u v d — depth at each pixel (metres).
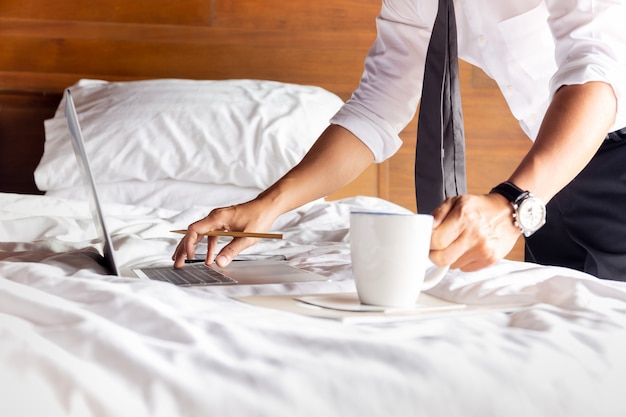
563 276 0.71
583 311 0.59
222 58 2.88
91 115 2.36
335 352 0.45
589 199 1.31
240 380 0.41
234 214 1.06
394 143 1.32
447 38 1.15
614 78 0.86
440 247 0.69
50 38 2.81
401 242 0.60
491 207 0.73
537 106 1.33
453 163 1.20
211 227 1.04
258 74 2.89
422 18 1.33
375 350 0.45
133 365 0.40
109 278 0.64
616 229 1.28
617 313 0.60
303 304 0.63
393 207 2.19
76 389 0.37
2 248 1.09
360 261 0.62
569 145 0.82
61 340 0.43
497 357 0.46
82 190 2.26
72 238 1.34
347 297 0.67
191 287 0.76
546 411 0.42
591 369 0.46
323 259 1.07
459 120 1.19
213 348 0.45
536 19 1.21
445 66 1.15
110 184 2.27
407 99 1.37
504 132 2.88
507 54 1.28
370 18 2.91
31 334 0.42
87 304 0.53
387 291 0.61
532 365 0.45
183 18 2.85
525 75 1.29
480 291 0.70
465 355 0.45
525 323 0.56
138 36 2.84
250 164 2.25
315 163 1.22
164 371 0.40
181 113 2.33
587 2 0.91
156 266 1.00
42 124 2.81
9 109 2.79
